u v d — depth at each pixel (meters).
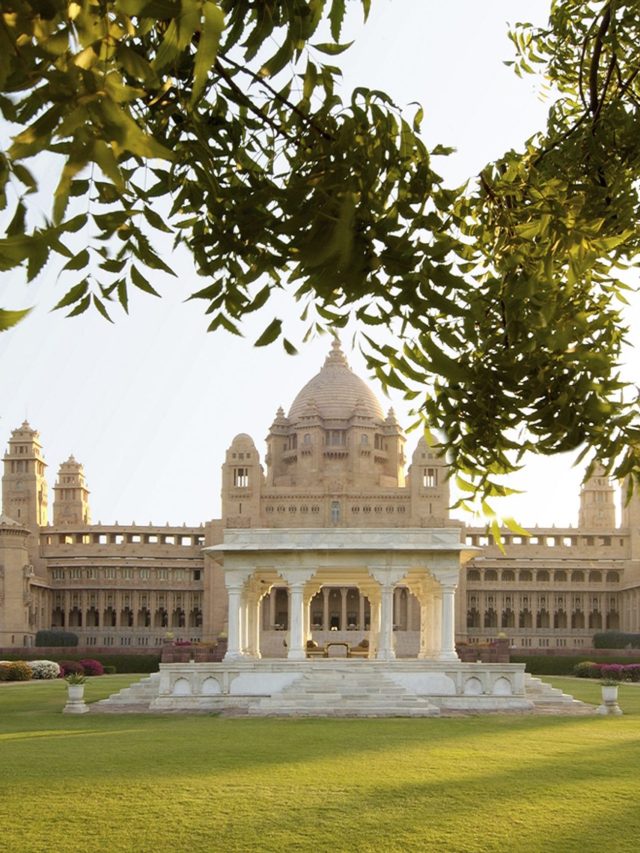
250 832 20.53
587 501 176.25
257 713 49.28
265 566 61.97
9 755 32.19
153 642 150.25
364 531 61.41
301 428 165.75
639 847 19.34
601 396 10.62
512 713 50.66
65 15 5.46
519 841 19.80
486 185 11.31
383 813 22.47
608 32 13.22
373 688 53.03
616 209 12.06
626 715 49.53
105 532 155.38
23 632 137.50
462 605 149.12
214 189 8.85
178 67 8.57
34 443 157.62
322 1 7.80
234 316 9.93
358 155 8.43
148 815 22.20
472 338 9.65
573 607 153.62
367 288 8.38
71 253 7.38
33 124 5.57
